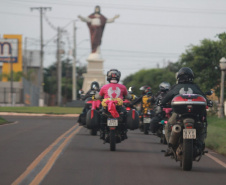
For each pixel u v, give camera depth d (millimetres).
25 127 61688
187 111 25953
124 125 36938
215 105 88938
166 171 26469
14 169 26016
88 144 41062
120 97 36812
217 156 34812
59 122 77188
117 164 28844
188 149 25922
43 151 34250
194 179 24156
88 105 51750
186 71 27984
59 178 23562
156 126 43031
